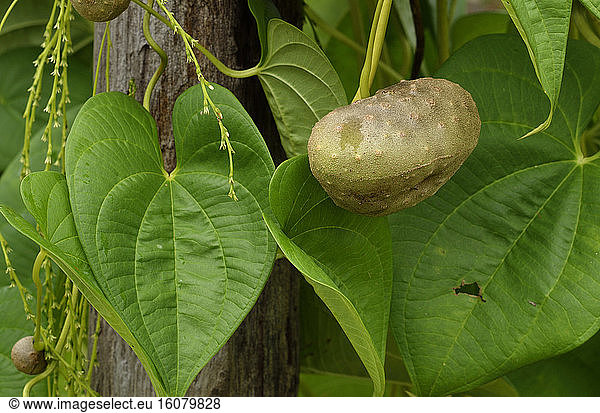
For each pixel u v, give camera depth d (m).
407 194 0.69
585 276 0.74
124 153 0.72
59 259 0.66
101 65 0.84
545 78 0.64
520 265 0.76
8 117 1.00
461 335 0.75
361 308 0.75
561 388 0.98
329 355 0.95
